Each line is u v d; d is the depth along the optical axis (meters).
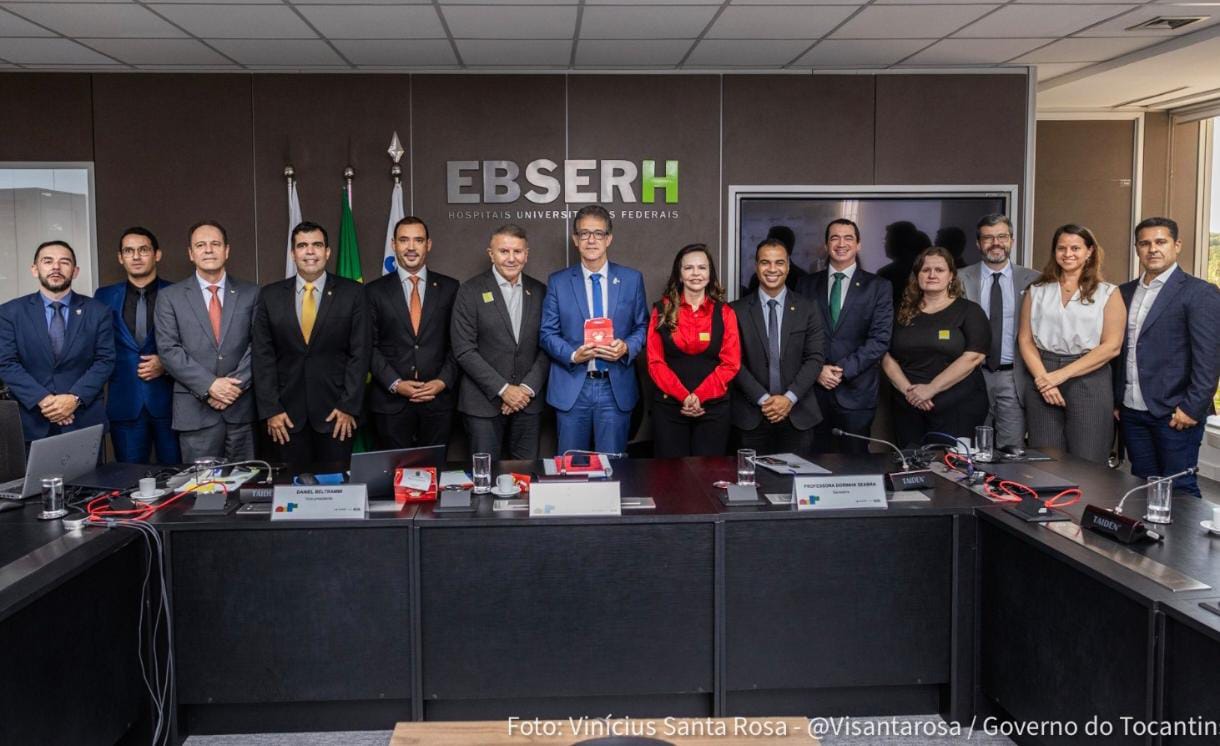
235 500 2.79
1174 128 6.70
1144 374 4.18
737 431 4.52
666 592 2.65
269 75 5.05
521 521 2.59
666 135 5.20
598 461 3.20
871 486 2.70
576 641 2.65
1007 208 5.36
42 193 5.09
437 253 5.18
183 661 2.60
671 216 5.24
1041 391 4.26
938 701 2.87
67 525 2.51
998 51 4.91
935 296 4.41
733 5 4.00
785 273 4.35
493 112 5.13
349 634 2.61
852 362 4.52
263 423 4.41
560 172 5.18
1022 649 2.49
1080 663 2.20
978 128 5.31
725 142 5.23
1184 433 4.14
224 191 5.09
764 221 5.32
